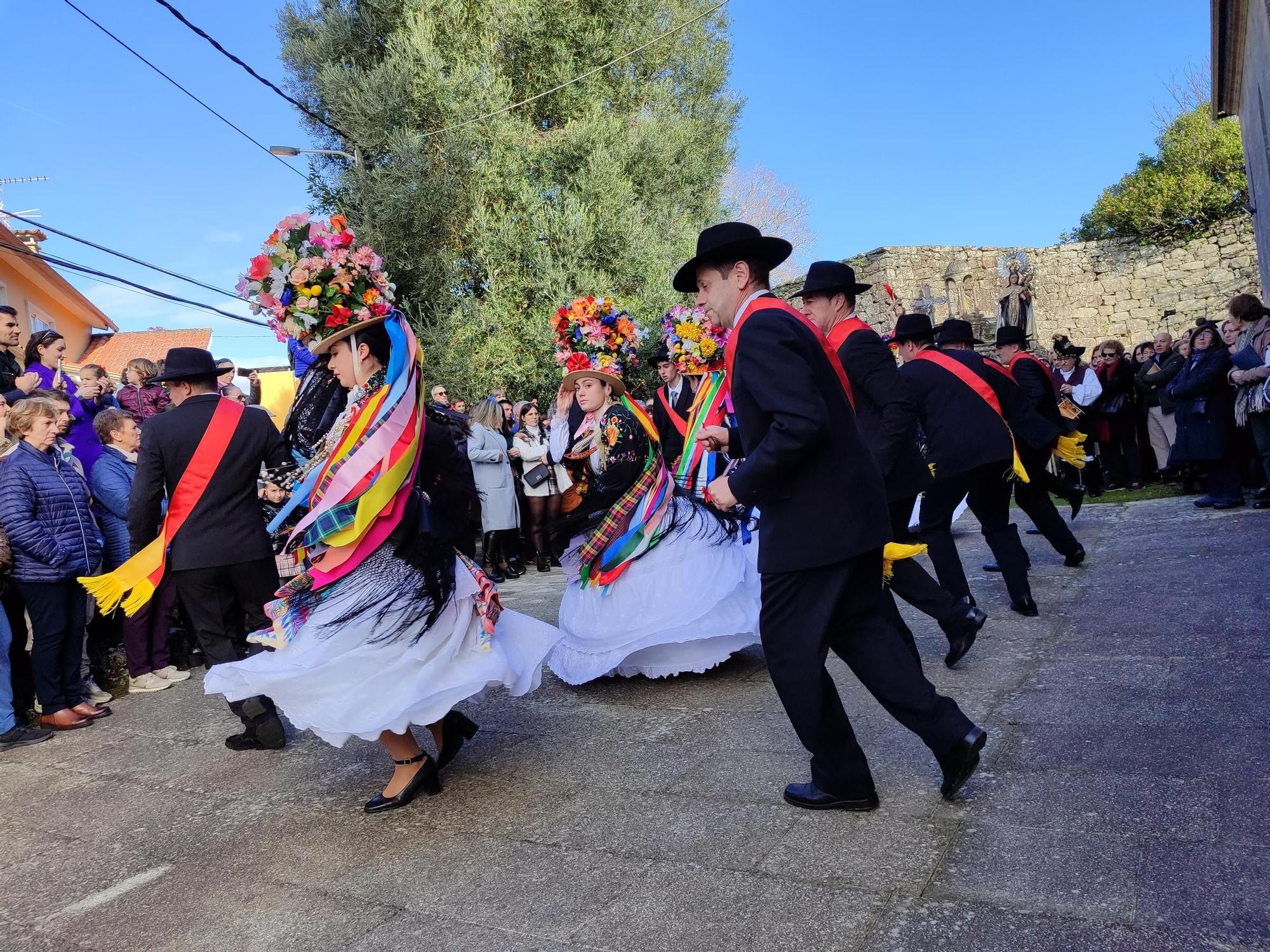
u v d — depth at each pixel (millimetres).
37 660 4672
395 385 3146
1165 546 6285
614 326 4801
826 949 2127
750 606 4480
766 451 2541
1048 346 19953
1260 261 14383
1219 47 12148
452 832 3031
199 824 3340
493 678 3143
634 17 16188
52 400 5066
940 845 2559
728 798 3051
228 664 3064
